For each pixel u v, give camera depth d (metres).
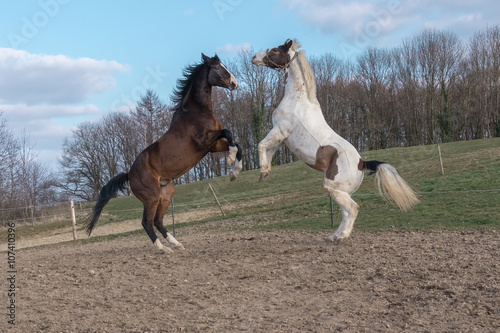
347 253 7.65
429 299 5.09
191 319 5.05
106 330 4.91
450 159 24.19
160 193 9.16
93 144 43.09
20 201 24.47
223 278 6.70
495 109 47.00
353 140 46.62
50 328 5.12
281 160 49.12
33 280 7.68
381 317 4.69
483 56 46.75
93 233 19.50
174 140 8.79
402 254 7.23
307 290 5.84
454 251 7.15
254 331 4.53
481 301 4.87
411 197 8.01
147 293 6.27
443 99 45.25
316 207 16.28
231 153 8.55
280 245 9.12
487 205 11.79
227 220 17.59
